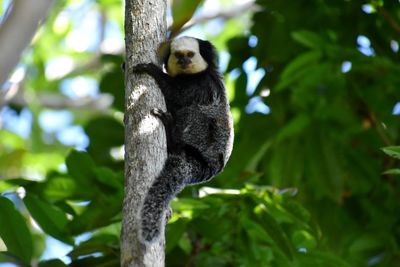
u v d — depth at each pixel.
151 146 7.98
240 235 10.71
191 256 11.01
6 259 9.73
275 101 13.59
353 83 13.46
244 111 13.98
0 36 9.82
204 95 10.76
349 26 14.17
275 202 10.34
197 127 10.48
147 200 7.67
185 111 10.52
